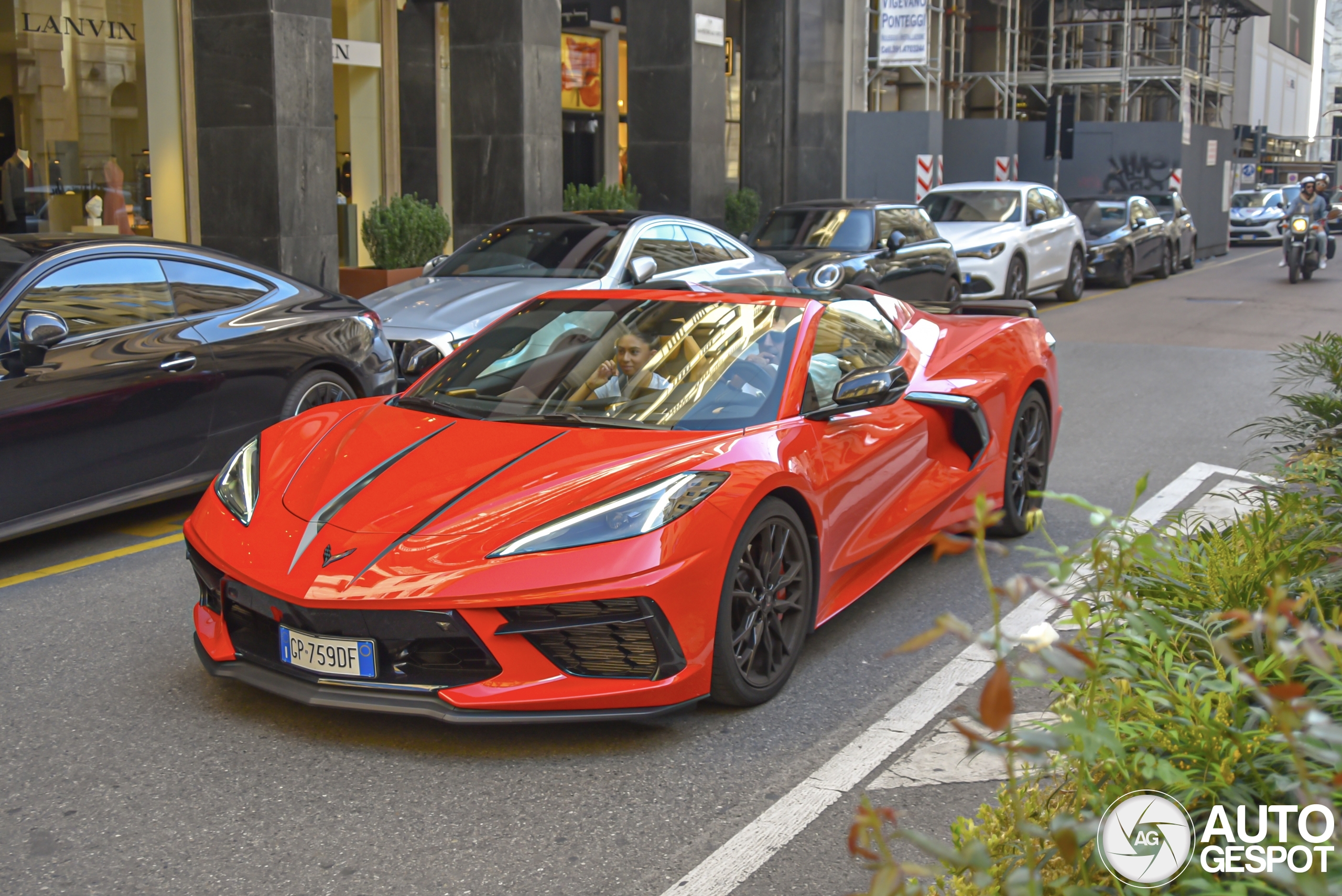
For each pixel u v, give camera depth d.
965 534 5.71
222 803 3.39
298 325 6.92
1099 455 8.21
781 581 4.16
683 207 20.59
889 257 14.02
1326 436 5.92
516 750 3.73
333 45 16.89
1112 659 2.37
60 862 3.08
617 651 3.67
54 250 5.95
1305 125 75.75
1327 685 2.41
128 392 5.99
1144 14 37.72
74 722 3.96
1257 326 15.59
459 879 2.99
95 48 13.82
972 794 3.44
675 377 4.58
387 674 3.66
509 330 5.12
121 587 5.48
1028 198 18.28
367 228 15.28
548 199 17.27
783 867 3.05
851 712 4.04
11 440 5.54
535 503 3.79
